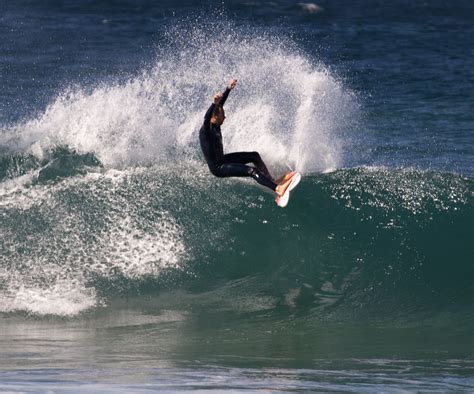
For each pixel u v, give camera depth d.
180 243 46.09
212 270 44.81
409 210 48.59
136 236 46.19
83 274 43.88
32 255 45.00
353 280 43.66
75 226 46.75
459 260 44.72
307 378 29.30
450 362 32.34
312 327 38.41
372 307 40.97
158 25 193.25
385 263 44.78
